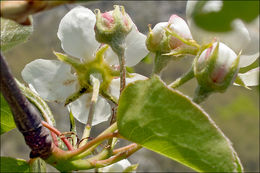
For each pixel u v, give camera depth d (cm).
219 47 17
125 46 18
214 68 17
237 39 17
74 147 18
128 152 17
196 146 16
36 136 16
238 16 13
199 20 13
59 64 19
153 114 16
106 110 20
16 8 14
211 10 13
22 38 18
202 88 17
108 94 20
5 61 15
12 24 17
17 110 16
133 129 16
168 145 16
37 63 19
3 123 18
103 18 18
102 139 16
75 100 20
